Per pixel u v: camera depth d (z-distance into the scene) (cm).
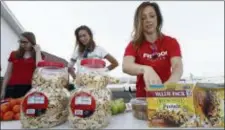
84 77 62
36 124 62
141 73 104
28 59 217
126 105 100
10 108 79
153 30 130
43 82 65
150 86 65
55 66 68
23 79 212
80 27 230
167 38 136
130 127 63
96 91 62
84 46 227
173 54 129
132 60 127
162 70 132
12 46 491
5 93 213
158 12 132
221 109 60
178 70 123
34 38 217
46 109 63
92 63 64
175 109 62
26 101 63
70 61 229
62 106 67
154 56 133
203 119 60
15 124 71
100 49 228
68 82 74
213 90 61
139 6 130
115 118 80
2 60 419
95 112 60
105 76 65
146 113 73
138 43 134
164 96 63
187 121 60
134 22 133
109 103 66
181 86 63
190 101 62
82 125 59
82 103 60
